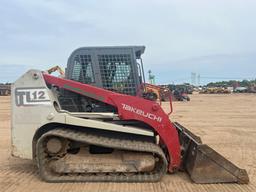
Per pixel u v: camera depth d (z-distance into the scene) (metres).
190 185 6.93
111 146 6.89
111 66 7.96
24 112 7.32
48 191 6.48
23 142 7.35
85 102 7.86
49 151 7.07
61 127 7.38
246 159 9.47
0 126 16.62
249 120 20.03
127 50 7.99
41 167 7.04
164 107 31.75
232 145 11.62
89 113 7.53
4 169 8.16
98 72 7.91
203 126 17.02
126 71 7.97
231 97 58.09
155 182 7.07
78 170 7.05
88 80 7.93
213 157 7.02
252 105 35.38
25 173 7.77
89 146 7.27
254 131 15.18
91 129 7.40
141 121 7.37
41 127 7.28
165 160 7.07
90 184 6.91
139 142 7.30
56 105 7.55
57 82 7.44
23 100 7.32
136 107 7.32
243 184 7.02
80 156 7.17
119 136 7.43
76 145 7.26
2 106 32.78
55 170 7.07
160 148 7.31
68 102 7.86
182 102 41.53
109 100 7.36
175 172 7.73
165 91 8.38
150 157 7.10
